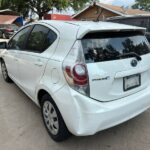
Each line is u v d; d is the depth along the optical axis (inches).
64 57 113.9
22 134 137.6
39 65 133.1
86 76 105.5
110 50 115.8
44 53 132.9
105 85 110.3
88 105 105.8
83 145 126.7
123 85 118.0
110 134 137.1
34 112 165.6
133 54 121.9
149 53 135.6
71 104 106.2
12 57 189.6
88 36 112.9
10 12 1328.7
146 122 150.7
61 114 113.5
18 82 184.7
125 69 116.8
